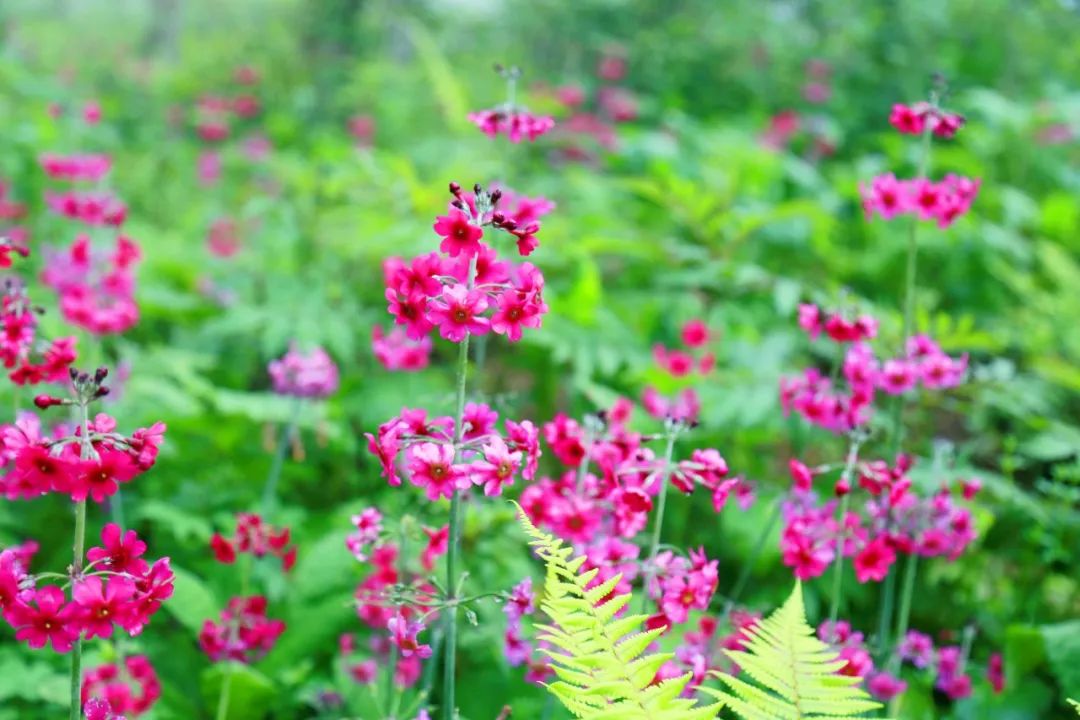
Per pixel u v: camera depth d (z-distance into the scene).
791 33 12.41
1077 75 12.03
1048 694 3.80
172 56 17.00
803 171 7.91
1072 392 5.89
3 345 2.75
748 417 4.43
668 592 2.65
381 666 3.58
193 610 3.74
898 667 3.57
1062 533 4.49
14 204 6.24
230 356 6.18
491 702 3.60
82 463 2.14
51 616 2.11
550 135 8.43
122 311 4.20
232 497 4.54
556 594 2.22
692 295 5.92
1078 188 8.57
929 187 3.54
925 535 3.29
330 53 12.92
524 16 13.20
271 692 3.54
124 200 8.30
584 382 4.88
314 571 4.04
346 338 5.31
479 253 2.36
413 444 2.38
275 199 7.29
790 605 2.42
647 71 11.67
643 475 2.77
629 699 2.13
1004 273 6.55
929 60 11.58
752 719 2.16
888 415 4.63
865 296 6.95
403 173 5.66
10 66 8.91
